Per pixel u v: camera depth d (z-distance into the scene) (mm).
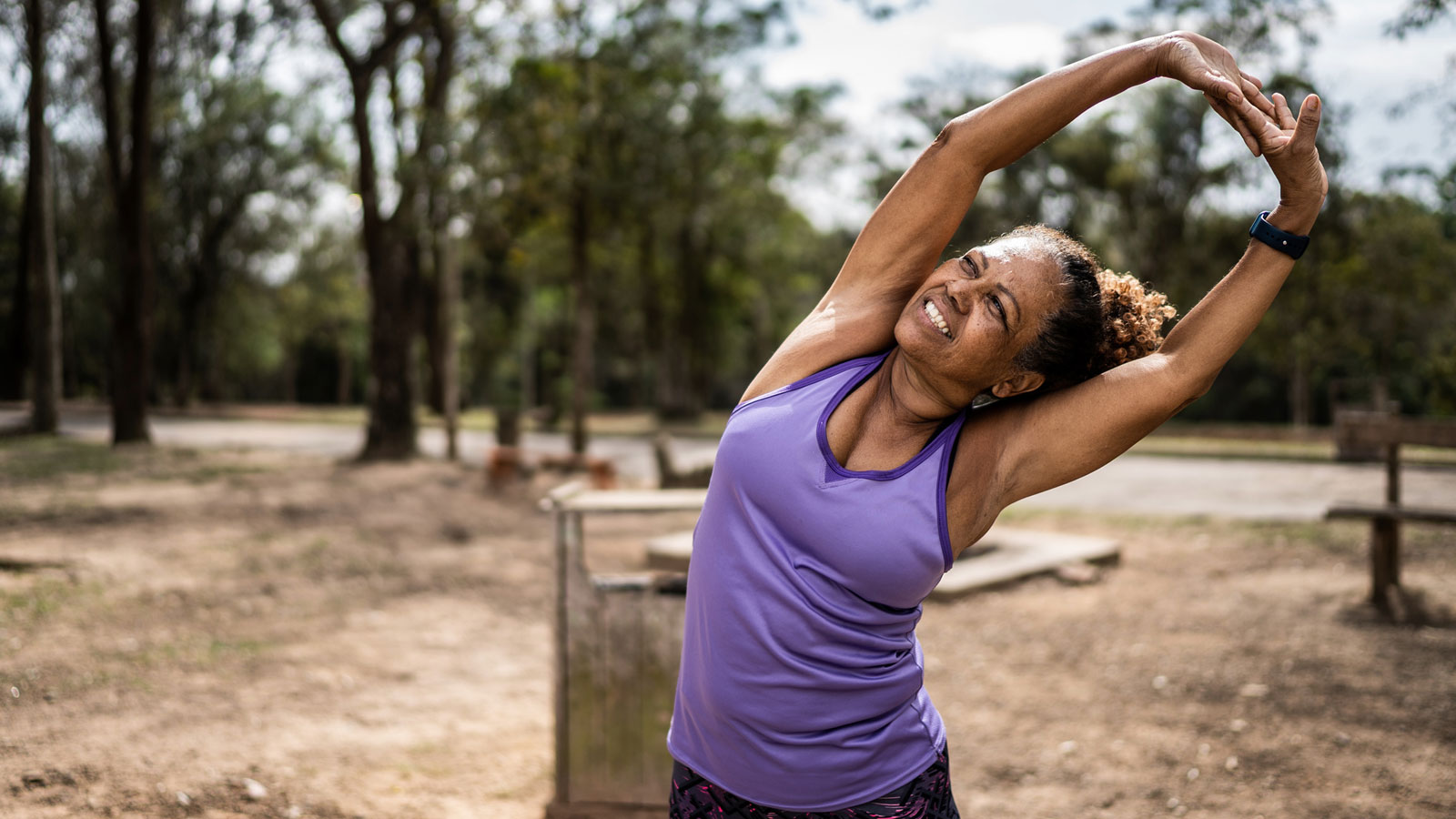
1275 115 1441
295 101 33594
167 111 27156
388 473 14305
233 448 18969
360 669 5473
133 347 18734
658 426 30156
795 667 1499
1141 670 5574
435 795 3799
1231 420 42625
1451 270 26625
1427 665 5574
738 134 24094
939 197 1584
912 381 1514
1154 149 31469
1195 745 4453
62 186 28812
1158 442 22062
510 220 17219
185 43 22922
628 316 47156
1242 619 6641
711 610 1552
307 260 45562
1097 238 34344
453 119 16438
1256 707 4934
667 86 19984
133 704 4629
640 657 3510
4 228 40250
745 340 47969
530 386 45594
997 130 1557
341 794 3760
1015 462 1523
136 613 6289
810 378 1543
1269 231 1451
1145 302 1656
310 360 59781
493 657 5824
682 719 1696
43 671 4988
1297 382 30688
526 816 3625
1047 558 8109
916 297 1500
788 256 37500
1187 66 1446
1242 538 9539
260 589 7172
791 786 1561
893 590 1483
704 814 1665
